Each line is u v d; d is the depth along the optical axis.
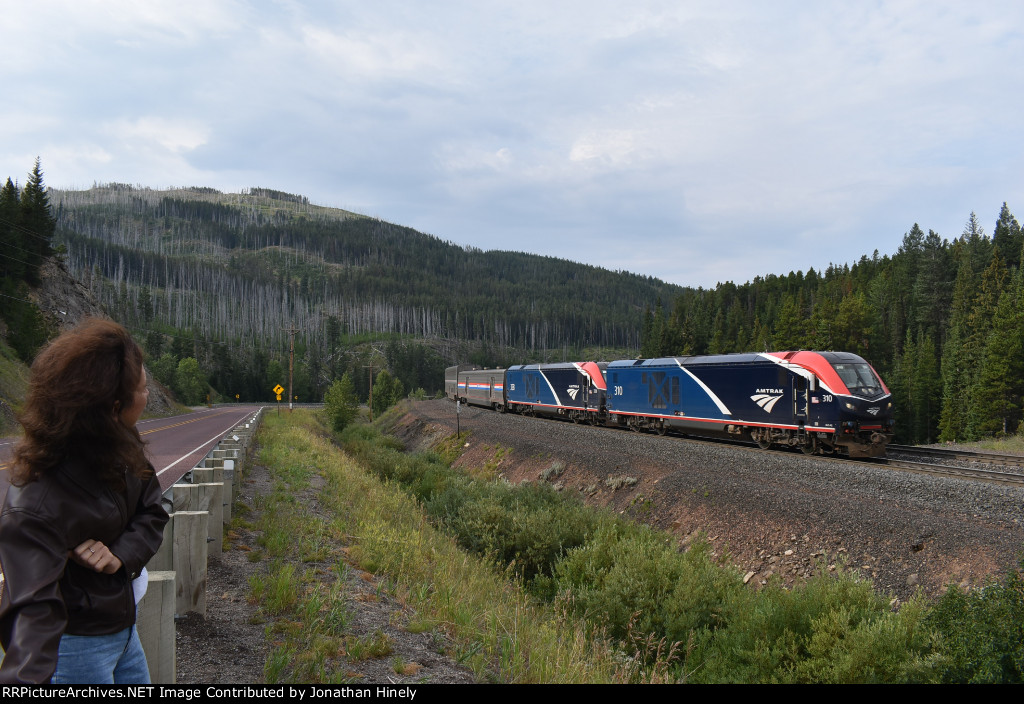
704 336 116.94
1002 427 51.22
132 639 2.18
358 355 175.50
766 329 96.69
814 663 6.74
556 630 7.50
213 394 112.81
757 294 139.88
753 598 8.73
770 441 21.30
